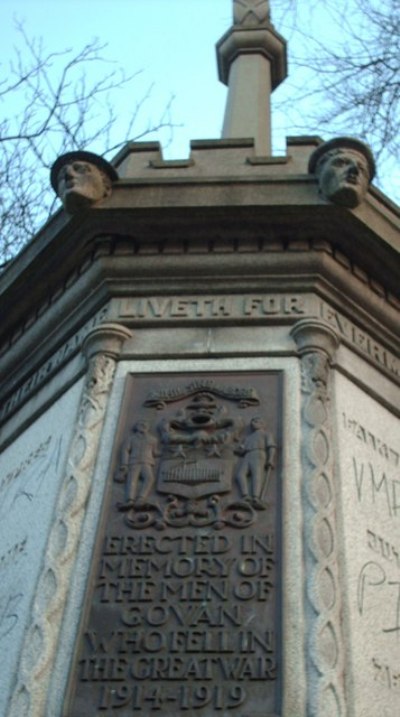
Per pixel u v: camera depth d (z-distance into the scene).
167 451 4.65
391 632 4.23
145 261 5.51
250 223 5.50
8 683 4.07
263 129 7.70
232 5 8.95
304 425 4.69
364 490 4.69
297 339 5.07
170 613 4.05
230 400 4.84
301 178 5.52
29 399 5.76
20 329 6.22
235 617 4.00
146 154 6.20
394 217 5.75
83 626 4.05
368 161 5.49
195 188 5.56
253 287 5.35
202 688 3.79
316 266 5.37
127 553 4.28
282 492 4.43
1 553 4.95
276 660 3.85
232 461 4.57
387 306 5.61
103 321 5.33
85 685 3.86
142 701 3.78
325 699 3.73
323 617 3.98
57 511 4.56
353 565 4.32
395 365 5.53
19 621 4.34
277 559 4.18
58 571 4.30
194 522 4.35
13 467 5.49
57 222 5.82
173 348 5.13
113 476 4.60
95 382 5.02
